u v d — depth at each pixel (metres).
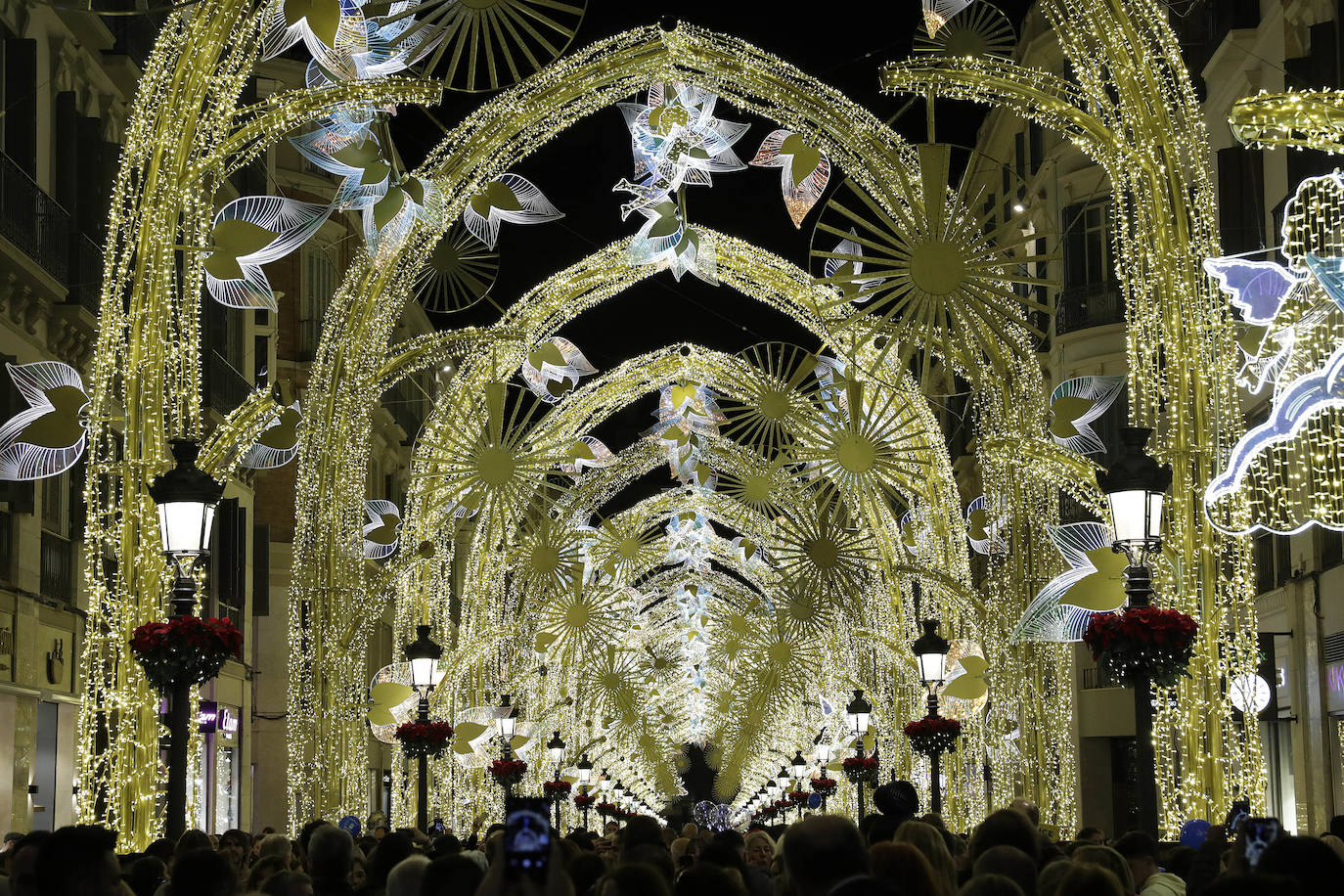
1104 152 14.19
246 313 30.91
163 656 11.28
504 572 28.86
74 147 22.05
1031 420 17.92
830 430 19.64
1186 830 11.35
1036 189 34.03
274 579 35.19
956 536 23.53
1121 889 5.50
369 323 17.95
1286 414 11.66
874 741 31.91
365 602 18.88
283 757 34.72
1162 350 15.23
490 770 28.11
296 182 34.88
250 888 8.33
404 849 7.62
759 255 22.88
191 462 11.71
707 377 29.20
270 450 17.59
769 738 36.91
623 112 17.66
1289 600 24.77
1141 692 11.39
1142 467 11.66
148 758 12.59
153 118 13.11
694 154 17.50
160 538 12.71
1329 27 19.98
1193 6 26.64
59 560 22.25
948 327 14.55
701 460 29.92
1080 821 32.53
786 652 33.06
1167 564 13.62
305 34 12.38
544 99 17.03
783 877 6.21
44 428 12.73
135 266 12.98
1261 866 5.27
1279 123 10.70
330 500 18.14
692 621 41.22
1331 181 12.73
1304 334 13.09
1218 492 11.98
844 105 16.91
